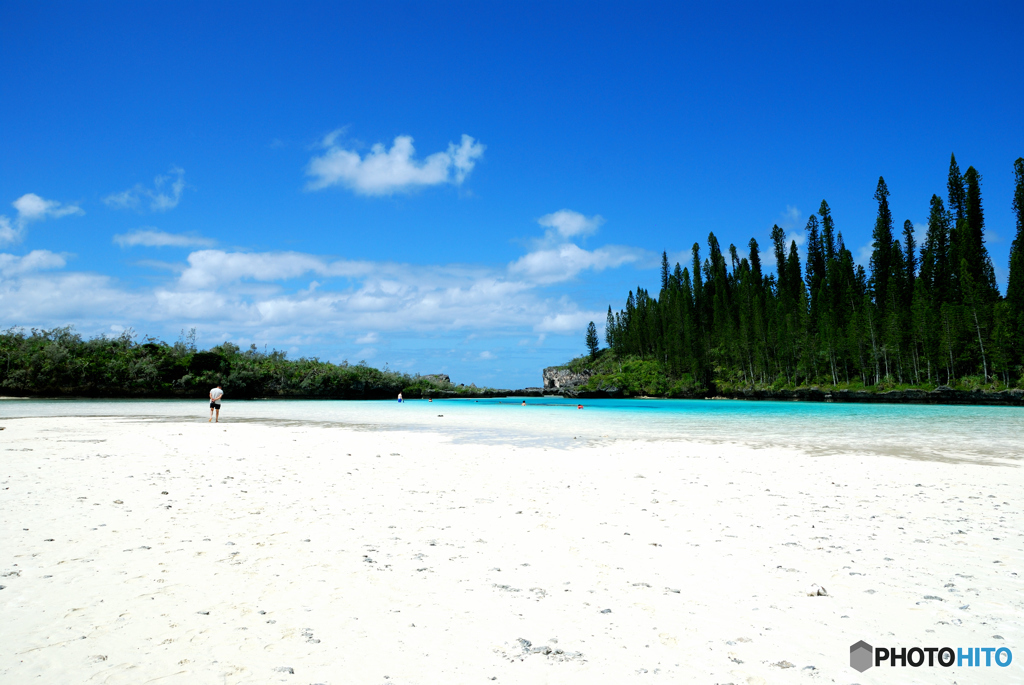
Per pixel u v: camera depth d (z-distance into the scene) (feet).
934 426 99.86
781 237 449.89
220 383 242.37
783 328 325.21
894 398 244.63
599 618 16.81
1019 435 80.79
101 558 21.33
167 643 14.46
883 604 18.10
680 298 437.99
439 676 13.05
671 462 52.03
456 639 15.19
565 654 14.35
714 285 479.41
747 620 16.78
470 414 142.92
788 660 14.16
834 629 16.17
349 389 296.30
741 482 41.09
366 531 26.30
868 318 277.03
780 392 307.78
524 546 24.30
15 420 96.89
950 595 18.89
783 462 52.16
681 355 392.88
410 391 325.21
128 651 13.93
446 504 32.65
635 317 482.69
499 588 19.21
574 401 311.27
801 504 33.37
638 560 22.49
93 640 14.52
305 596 18.08
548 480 41.68
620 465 49.93
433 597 18.28
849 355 287.69
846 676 13.30
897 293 292.61
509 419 120.57
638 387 401.08
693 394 374.22
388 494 35.37
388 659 13.88
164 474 41.24
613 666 13.74
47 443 60.90
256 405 194.08
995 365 223.71
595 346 566.77
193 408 158.30
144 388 223.92
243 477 40.93
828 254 399.65
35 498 31.89
